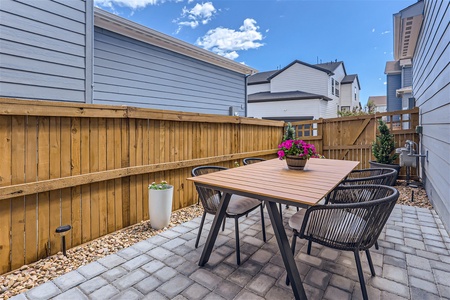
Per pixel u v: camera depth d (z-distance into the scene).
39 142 2.28
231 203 2.52
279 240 1.88
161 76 6.10
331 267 2.24
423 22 4.77
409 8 4.76
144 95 5.71
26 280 2.02
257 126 5.42
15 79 2.79
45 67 3.01
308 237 1.94
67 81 3.20
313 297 1.84
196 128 3.94
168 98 6.30
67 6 3.18
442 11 3.10
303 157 2.78
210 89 7.65
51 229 2.38
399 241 2.70
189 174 3.90
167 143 3.49
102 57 4.91
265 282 2.02
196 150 3.94
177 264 2.27
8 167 2.10
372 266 2.08
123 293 1.87
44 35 2.99
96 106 2.65
